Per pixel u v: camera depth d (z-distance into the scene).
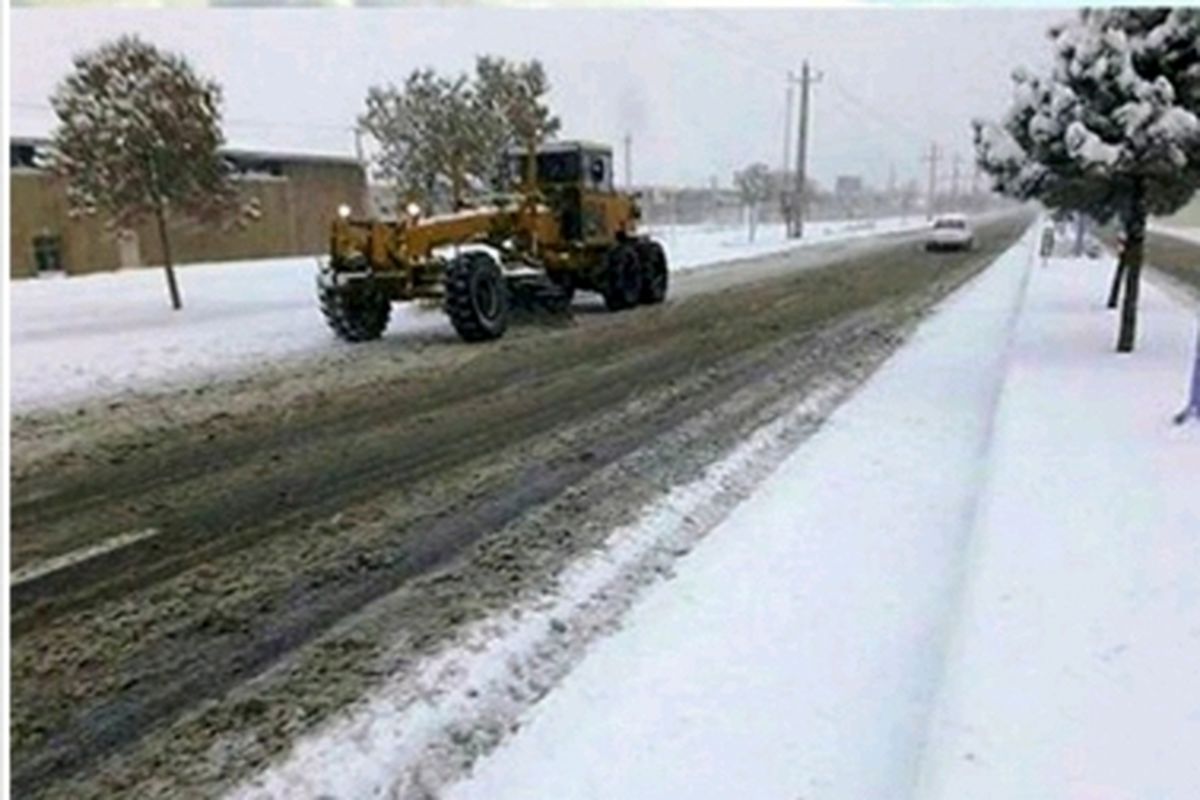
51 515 5.29
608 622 3.80
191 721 3.16
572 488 5.59
